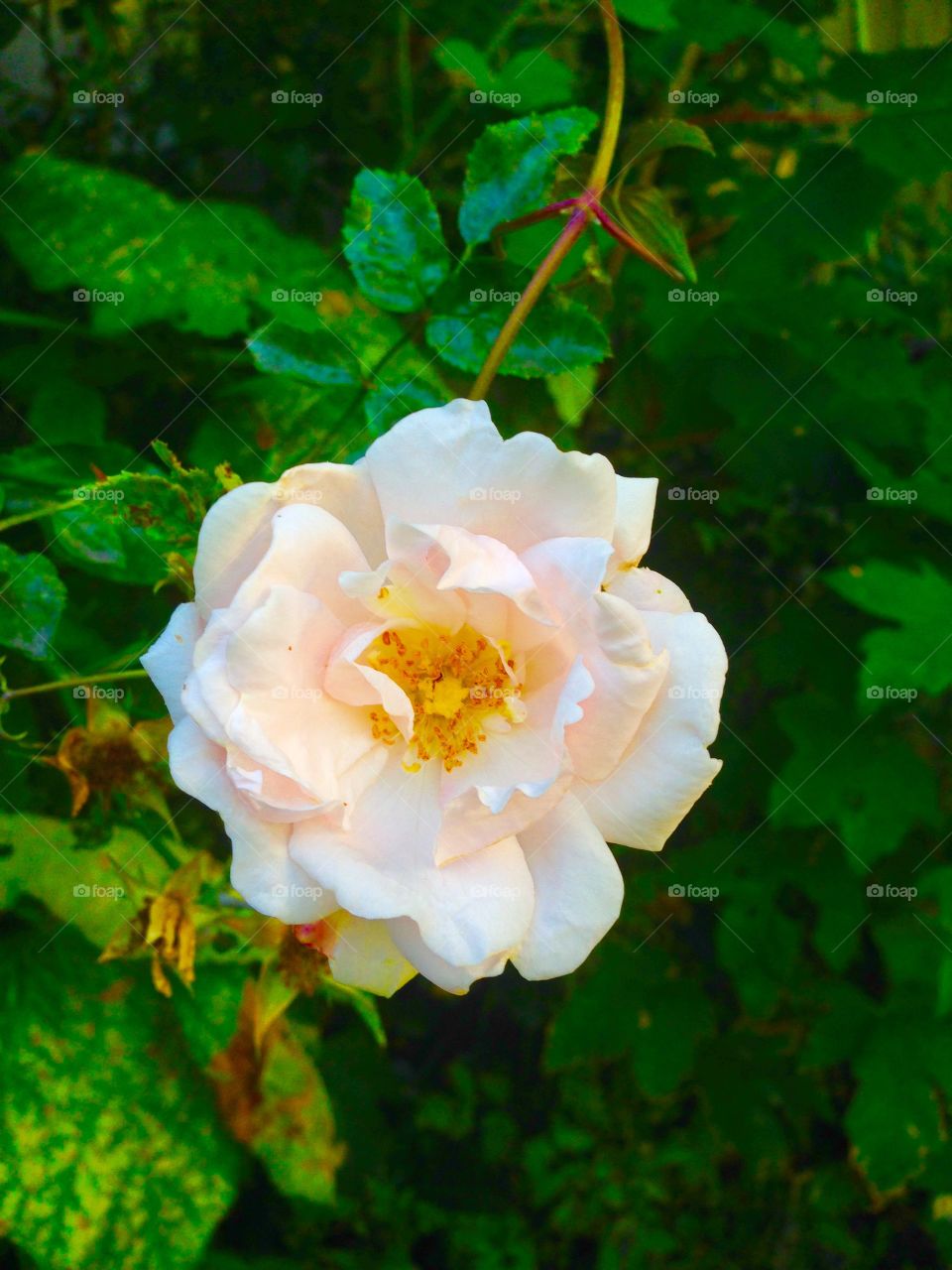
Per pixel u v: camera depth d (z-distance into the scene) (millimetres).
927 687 312
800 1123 444
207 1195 294
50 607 246
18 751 271
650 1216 514
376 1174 518
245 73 354
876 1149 385
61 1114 285
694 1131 520
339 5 347
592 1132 528
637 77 360
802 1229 508
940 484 342
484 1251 503
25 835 266
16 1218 279
